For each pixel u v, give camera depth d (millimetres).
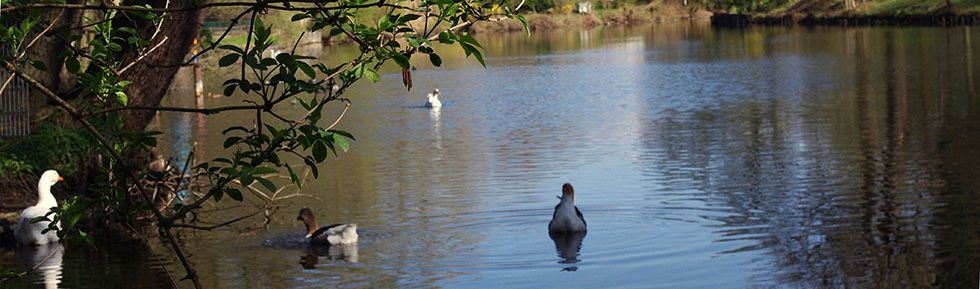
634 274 13648
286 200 19281
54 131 19375
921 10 95062
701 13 128125
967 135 25906
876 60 55250
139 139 5035
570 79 50594
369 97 41438
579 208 18016
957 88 38469
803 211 17375
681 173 21547
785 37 85625
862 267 13797
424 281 13453
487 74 54750
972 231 15539
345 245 15523
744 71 52125
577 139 27797
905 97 36250
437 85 47781
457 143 27438
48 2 4785
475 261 14422
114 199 4984
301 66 4520
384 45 4684
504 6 4828
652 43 84312
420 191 20031
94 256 14930
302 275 13867
